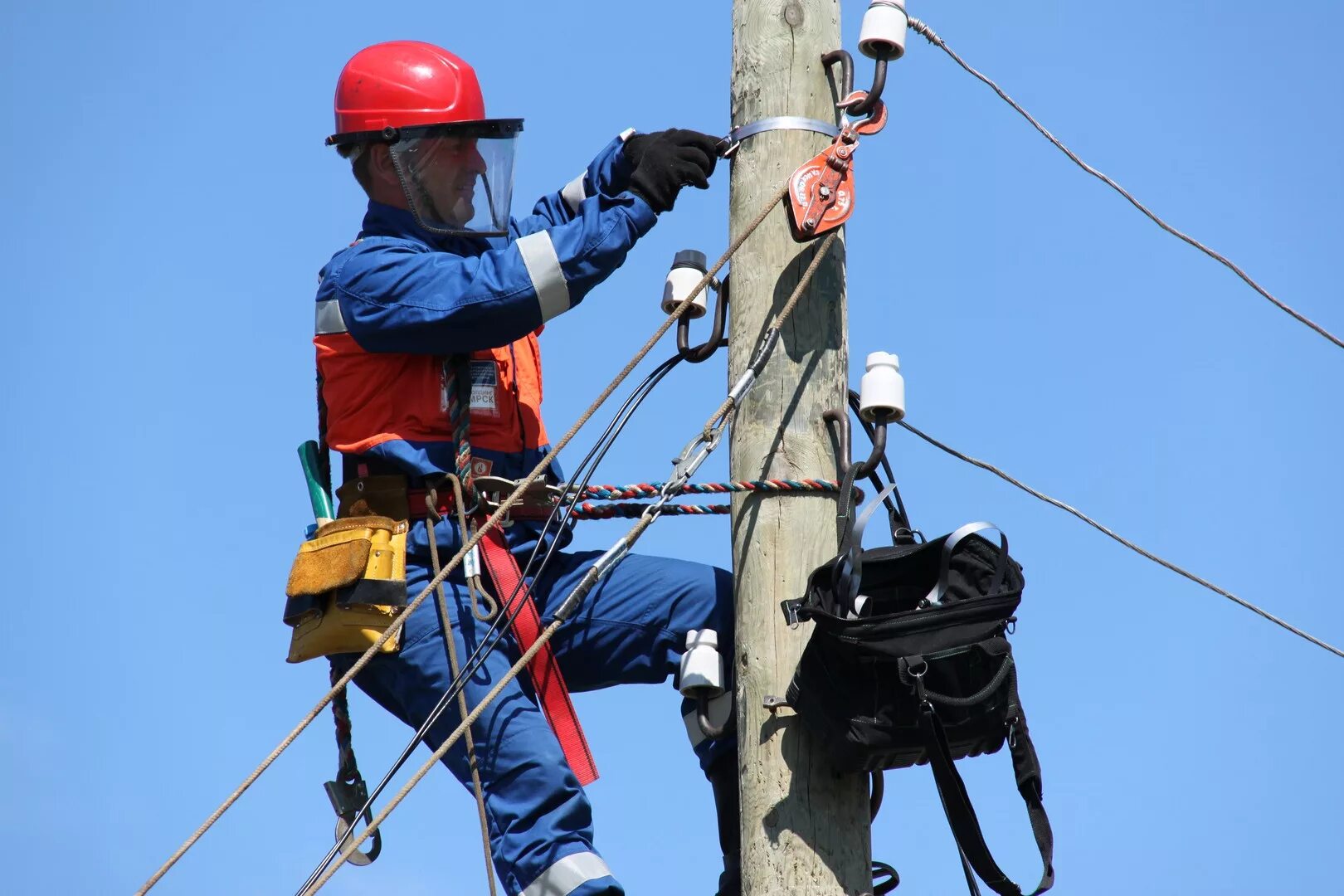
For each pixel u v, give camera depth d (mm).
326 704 15164
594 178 17594
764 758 15344
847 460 16031
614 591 16469
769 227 16516
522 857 15164
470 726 15500
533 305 15789
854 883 15117
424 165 16953
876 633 14297
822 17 17062
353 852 15195
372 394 16312
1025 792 14859
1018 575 14852
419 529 16188
